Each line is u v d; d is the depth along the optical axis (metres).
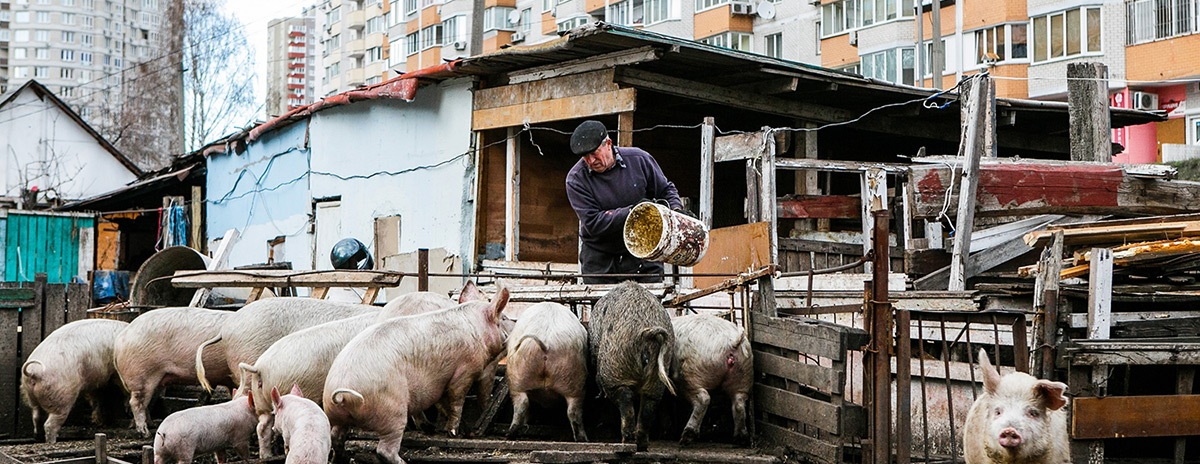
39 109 30.38
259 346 7.84
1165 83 25.16
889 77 29.56
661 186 8.62
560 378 7.29
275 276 9.31
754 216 9.82
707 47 10.59
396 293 13.88
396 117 14.47
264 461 6.68
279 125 16.95
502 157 13.25
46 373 8.11
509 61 12.15
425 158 13.94
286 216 16.97
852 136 14.92
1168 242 6.80
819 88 12.07
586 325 8.15
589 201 8.45
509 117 12.65
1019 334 6.98
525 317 7.48
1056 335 6.86
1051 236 7.13
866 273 9.84
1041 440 5.63
